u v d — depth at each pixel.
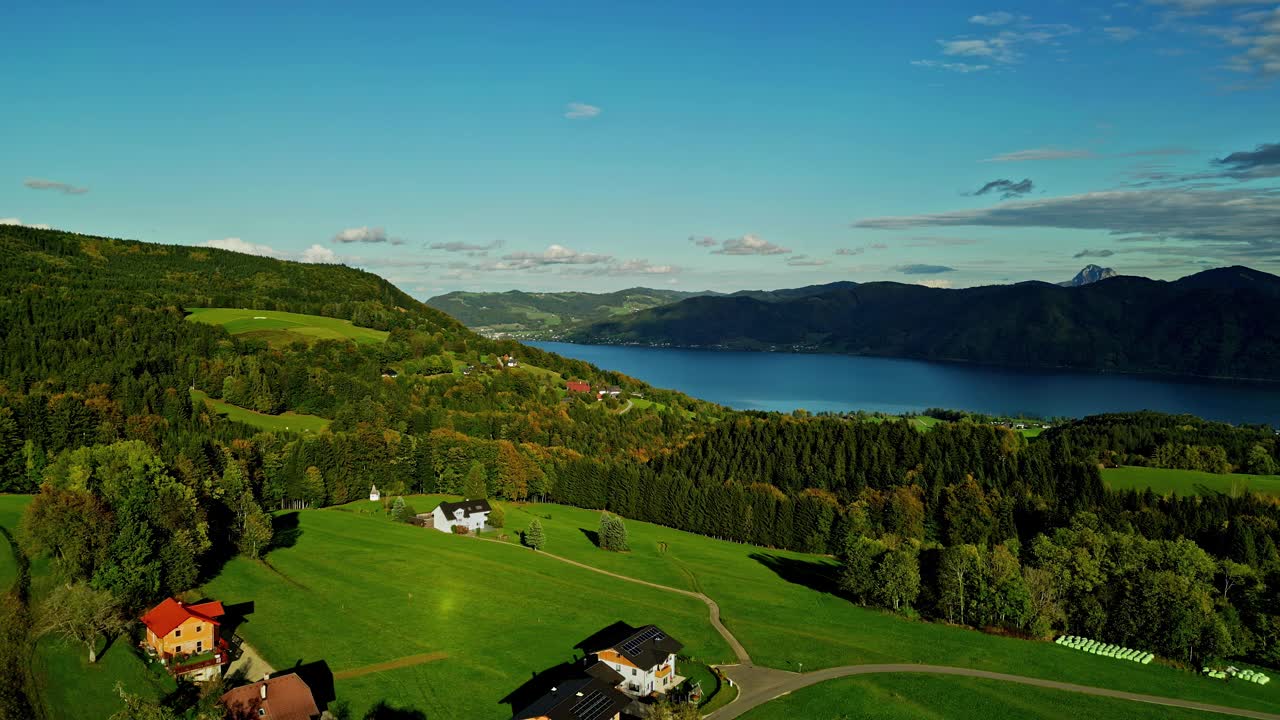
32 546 82.50
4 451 119.50
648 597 111.12
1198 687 84.94
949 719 74.12
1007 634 99.88
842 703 76.50
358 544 124.44
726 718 72.88
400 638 87.19
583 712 66.44
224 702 63.31
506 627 93.44
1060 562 108.56
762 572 133.25
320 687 74.00
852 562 114.00
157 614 76.06
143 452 102.44
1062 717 75.38
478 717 70.62
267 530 111.06
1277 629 95.25
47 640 71.38
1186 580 98.69
